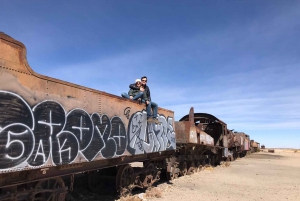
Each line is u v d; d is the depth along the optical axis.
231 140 25.83
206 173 15.51
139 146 8.17
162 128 10.19
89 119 5.86
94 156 5.93
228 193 9.63
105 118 6.48
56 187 5.56
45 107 4.66
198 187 10.68
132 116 7.87
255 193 9.76
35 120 4.43
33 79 4.47
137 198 7.94
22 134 4.17
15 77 4.14
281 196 9.30
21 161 4.11
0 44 3.95
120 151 7.06
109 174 9.10
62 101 5.08
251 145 50.03
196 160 16.48
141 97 8.73
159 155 10.83
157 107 9.47
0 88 3.90
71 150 5.21
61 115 5.02
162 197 8.52
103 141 6.32
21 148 4.13
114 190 9.01
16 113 4.10
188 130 13.61
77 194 8.15
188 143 13.44
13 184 4.43
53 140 4.78
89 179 8.70
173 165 12.33
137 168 9.43
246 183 12.06
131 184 8.52
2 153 3.83
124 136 7.32
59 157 4.89
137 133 8.11
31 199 4.89
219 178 13.46
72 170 5.81
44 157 4.55
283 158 35.47
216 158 21.64
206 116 21.14
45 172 4.66
